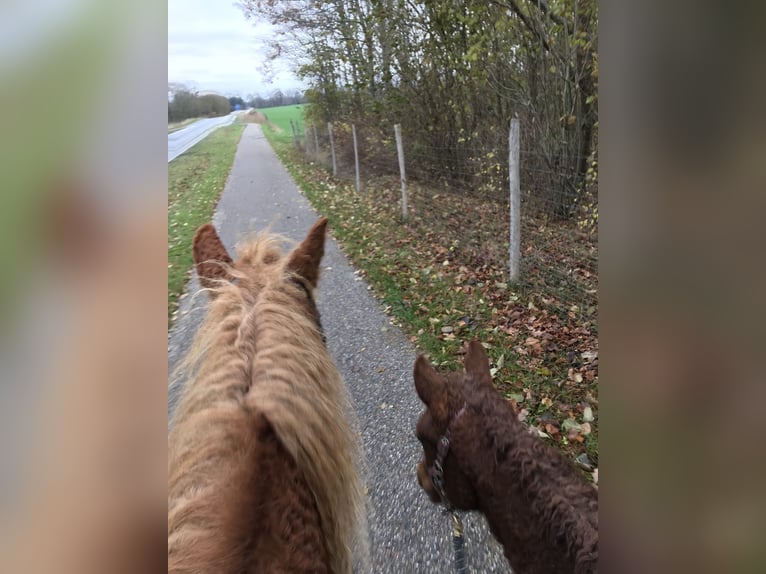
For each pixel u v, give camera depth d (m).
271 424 1.38
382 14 9.44
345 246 7.61
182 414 1.53
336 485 1.57
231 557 1.16
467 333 4.57
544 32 6.84
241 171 17.45
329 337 4.86
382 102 11.91
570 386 3.63
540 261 5.45
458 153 9.34
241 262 2.10
